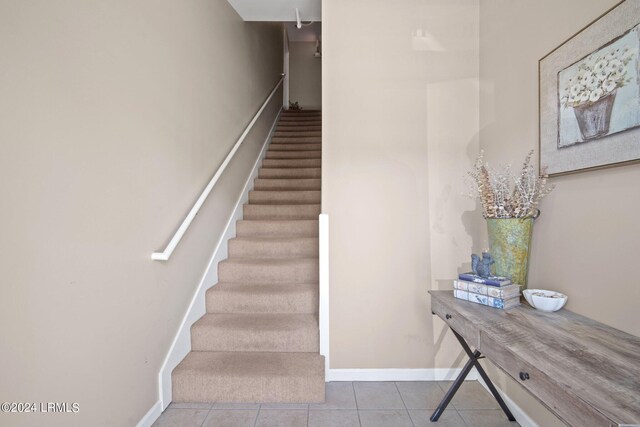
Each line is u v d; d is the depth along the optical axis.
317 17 3.09
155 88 1.71
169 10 1.86
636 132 1.04
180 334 1.95
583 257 1.28
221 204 2.71
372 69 2.18
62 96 1.10
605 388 0.77
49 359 1.06
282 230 3.05
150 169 1.66
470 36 2.16
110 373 1.34
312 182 3.79
